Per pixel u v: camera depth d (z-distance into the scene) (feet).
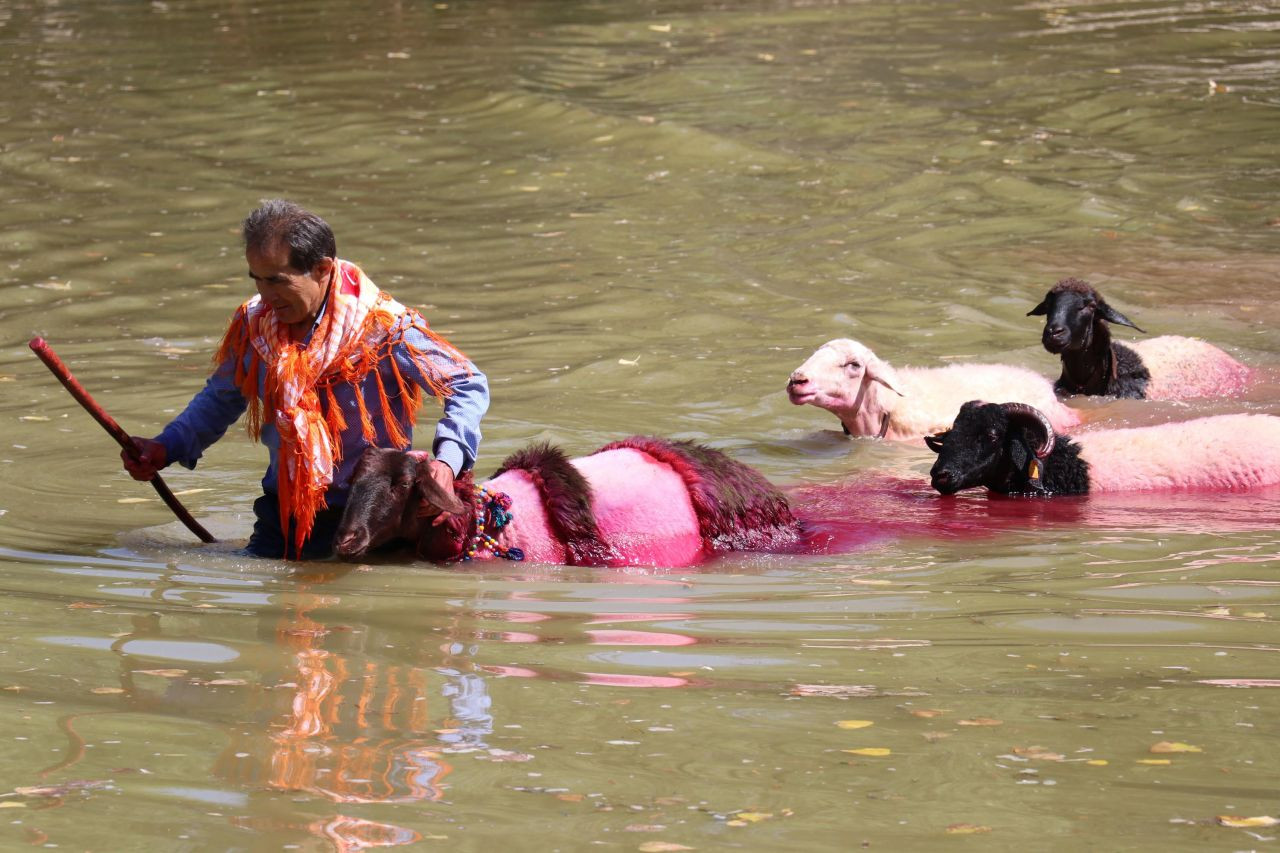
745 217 168.25
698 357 123.13
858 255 153.38
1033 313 117.70
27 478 93.09
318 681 57.11
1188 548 78.07
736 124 206.59
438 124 212.64
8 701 54.80
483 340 128.16
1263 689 55.57
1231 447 94.53
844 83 228.84
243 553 77.36
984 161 186.91
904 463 102.78
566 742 51.06
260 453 100.17
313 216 72.59
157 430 103.14
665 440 81.87
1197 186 176.24
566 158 194.39
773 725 52.47
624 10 293.84
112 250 157.58
